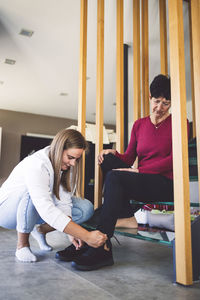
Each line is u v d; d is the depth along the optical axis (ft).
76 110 22.18
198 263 4.03
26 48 12.87
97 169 6.88
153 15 10.59
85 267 4.46
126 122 11.15
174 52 4.25
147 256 5.76
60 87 17.49
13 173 5.29
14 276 4.13
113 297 3.36
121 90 7.50
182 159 4.00
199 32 4.39
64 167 5.06
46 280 3.96
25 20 10.79
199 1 4.44
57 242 7.02
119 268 4.72
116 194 4.58
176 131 4.14
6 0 9.70
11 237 8.24
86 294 3.44
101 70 7.43
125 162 6.08
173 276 4.20
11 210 5.20
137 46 9.01
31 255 4.99
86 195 11.34
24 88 17.71
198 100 4.34
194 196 8.59
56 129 23.70
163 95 5.31
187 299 3.32
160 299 3.31
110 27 11.05
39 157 4.74
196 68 4.41
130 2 9.78
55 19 10.69
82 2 7.73
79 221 5.79
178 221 3.97
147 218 6.24
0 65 14.56
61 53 13.25
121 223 5.78
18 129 22.35
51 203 4.28
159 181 4.85
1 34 11.75
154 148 5.41
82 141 4.89
